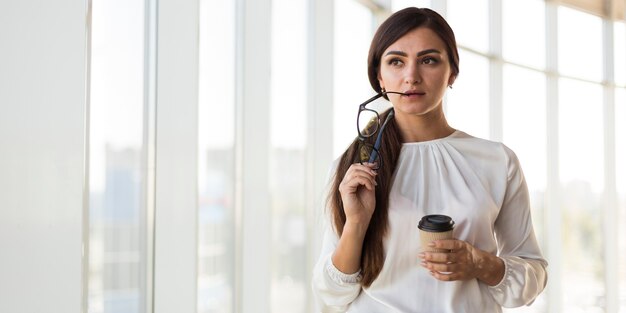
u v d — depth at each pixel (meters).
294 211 3.74
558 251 6.96
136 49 2.37
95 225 2.19
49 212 1.80
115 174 2.28
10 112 1.69
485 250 1.40
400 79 1.38
